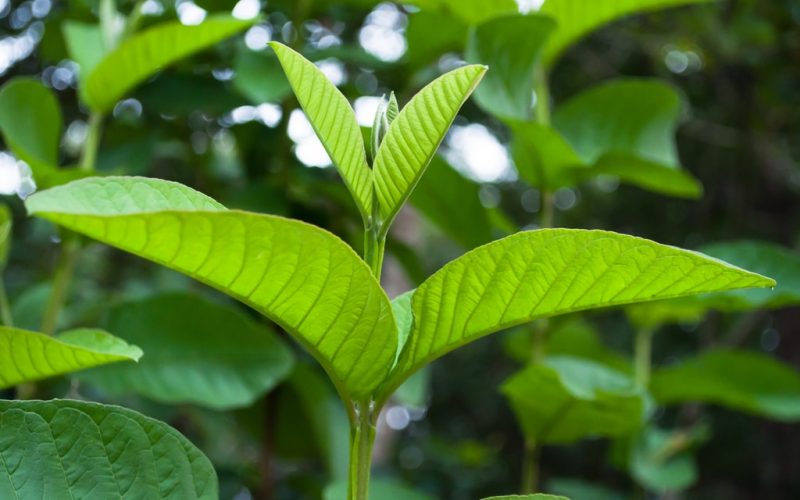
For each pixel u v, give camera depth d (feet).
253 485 2.88
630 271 1.46
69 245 2.21
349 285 1.44
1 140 3.40
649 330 2.65
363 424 1.54
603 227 6.43
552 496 1.52
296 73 1.45
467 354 8.35
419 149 1.50
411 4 2.52
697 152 5.76
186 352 2.20
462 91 1.48
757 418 6.16
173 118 2.97
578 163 2.29
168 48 2.18
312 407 2.47
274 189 2.60
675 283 1.47
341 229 2.73
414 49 2.70
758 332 6.03
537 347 2.42
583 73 5.42
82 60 2.31
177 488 1.57
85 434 1.54
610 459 2.93
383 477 4.18
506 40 2.24
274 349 2.23
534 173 2.37
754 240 5.64
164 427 1.58
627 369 2.93
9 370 1.64
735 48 4.57
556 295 1.50
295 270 1.42
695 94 5.36
